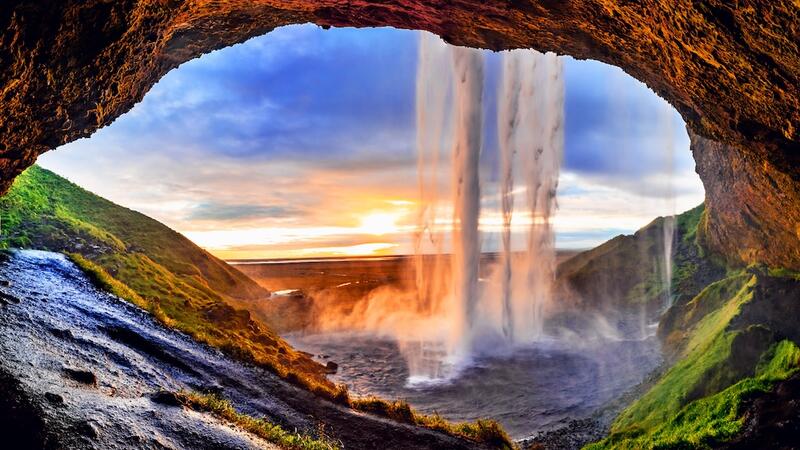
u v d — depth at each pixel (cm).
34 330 1086
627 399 2214
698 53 909
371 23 1409
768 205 2244
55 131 1074
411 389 2755
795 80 799
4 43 720
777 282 2041
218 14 1247
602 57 1257
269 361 1625
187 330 1684
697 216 4456
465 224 5406
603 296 4591
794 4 613
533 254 6209
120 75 1080
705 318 2433
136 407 830
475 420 2234
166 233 3975
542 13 1088
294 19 1438
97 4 816
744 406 1233
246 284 4666
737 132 1180
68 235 2769
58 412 701
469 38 1361
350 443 1191
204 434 827
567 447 1794
